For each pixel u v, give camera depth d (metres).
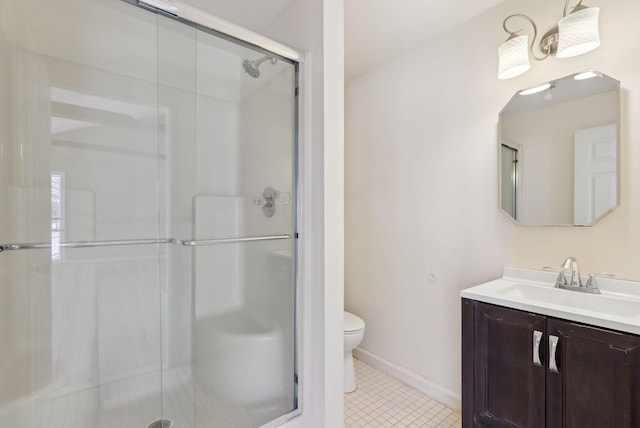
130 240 1.75
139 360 1.72
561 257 1.58
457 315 1.98
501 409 1.37
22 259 1.43
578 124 1.52
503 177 1.77
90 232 1.65
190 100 1.69
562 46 1.42
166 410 1.63
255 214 1.66
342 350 1.56
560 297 1.48
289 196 1.61
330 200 1.52
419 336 2.19
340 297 1.55
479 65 1.87
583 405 1.14
